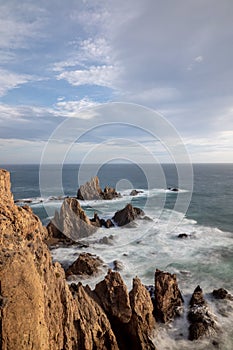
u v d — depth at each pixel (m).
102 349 13.19
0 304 8.12
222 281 23.80
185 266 26.61
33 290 9.02
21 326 8.22
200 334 16.31
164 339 16.08
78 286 14.82
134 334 15.00
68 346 11.26
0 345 7.86
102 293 15.98
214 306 19.50
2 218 10.63
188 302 19.84
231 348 15.58
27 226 11.87
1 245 9.66
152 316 16.83
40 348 8.54
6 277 8.62
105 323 13.66
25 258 9.64
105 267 25.25
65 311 11.62
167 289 18.48
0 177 12.32
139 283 17.09
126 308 15.27
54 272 12.34
